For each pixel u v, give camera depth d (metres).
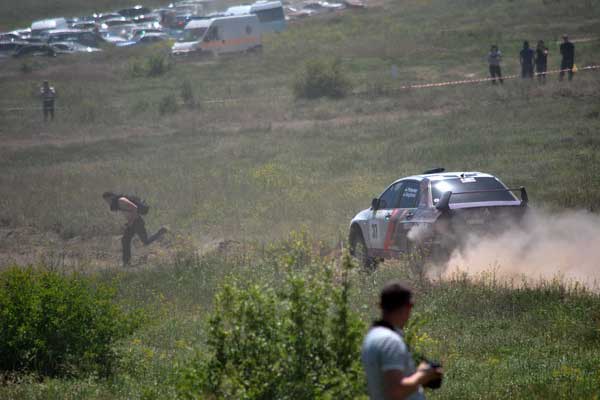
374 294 38.84
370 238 52.62
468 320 35.31
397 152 96.75
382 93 152.75
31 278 34.47
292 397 18.88
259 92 170.50
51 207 81.12
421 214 46.38
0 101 182.00
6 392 28.38
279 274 43.59
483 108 123.06
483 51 191.62
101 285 35.16
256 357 19.48
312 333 19.20
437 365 16.33
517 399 25.09
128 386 29.06
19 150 123.00
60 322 31.94
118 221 73.94
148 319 37.12
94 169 103.19
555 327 32.75
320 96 156.88
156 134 133.75
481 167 83.06
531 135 98.75
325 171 91.25
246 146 113.19
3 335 31.77
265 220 70.25
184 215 75.12
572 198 64.00
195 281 47.59
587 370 27.48
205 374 19.89
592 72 146.50
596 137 92.25
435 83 157.50
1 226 76.00
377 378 16.17
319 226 65.31
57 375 31.19
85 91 185.50
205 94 171.75
